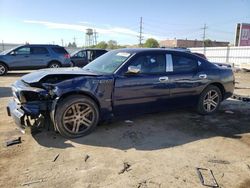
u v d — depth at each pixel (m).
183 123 5.23
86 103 4.27
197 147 4.06
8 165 3.37
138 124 5.08
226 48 28.44
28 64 14.05
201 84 5.57
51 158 3.58
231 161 3.62
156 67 4.99
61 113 4.10
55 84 4.10
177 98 5.30
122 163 3.48
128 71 4.60
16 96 4.16
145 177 3.15
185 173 3.26
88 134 4.44
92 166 3.39
